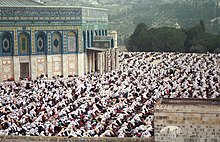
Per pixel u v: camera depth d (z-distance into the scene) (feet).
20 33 206.18
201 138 76.48
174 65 235.20
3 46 203.21
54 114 120.47
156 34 368.89
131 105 127.34
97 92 154.51
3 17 200.95
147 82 172.65
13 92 155.63
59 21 215.31
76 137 91.71
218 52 339.57
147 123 105.60
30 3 232.12
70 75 219.61
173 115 77.10
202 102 80.84
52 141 91.50
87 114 118.21
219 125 75.41
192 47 350.23
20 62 207.92
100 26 250.78
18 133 101.04
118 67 234.38
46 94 148.56
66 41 218.79
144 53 310.45
